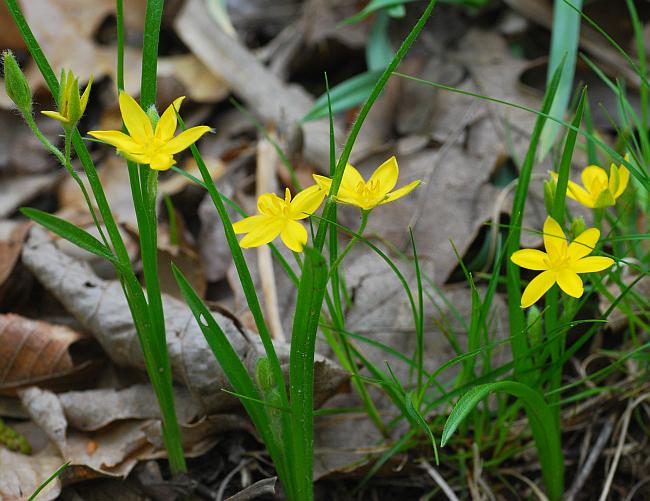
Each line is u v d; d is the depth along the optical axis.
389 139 0.75
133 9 0.89
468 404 0.52
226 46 0.82
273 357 0.54
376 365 0.62
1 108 0.80
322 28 0.84
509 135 0.66
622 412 0.61
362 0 0.85
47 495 0.58
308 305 0.52
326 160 0.74
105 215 0.54
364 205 0.51
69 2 0.86
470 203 0.66
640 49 0.62
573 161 0.67
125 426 0.60
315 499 0.60
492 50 0.78
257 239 0.51
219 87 0.83
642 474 0.60
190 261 0.65
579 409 0.61
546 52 0.80
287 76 0.85
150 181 0.53
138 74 0.85
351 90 0.74
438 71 0.76
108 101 0.84
